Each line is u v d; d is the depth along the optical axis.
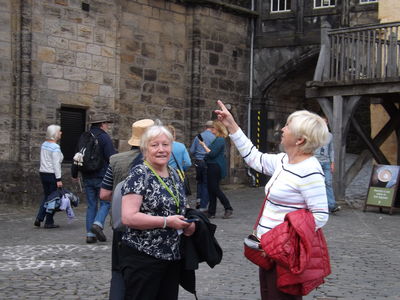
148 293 3.79
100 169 8.68
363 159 14.74
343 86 13.68
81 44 15.55
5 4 14.17
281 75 20.36
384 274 6.69
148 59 17.78
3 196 14.12
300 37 19.94
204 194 12.54
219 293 5.81
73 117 15.71
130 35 17.23
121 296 4.20
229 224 10.77
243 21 20.50
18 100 14.38
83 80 15.62
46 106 14.84
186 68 18.98
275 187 3.63
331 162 12.09
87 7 15.66
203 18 18.97
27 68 14.41
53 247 8.34
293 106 22.08
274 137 21.31
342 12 19.12
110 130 16.28
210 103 19.34
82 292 5.79
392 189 12.43
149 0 17.72
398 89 12.84
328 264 3.54
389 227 10.52
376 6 18.61
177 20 18.62
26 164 14.36
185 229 3.81
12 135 14.38
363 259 7.54
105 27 16.12
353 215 12.08
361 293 5.82
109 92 16.27
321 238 3.54
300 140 3.58
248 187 20.45
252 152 4.04
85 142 8.70
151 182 3.77
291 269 3.40
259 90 20.70
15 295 5.66
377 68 13.39
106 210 8.65
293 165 3.62
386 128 15.32
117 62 16.48
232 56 20.14
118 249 4.18
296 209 3.57
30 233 9.80
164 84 18.31
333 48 14.02
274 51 20.42
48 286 6.03
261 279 3.77
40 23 14.66
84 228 10.48
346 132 13.89
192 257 3.80
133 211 3.70
